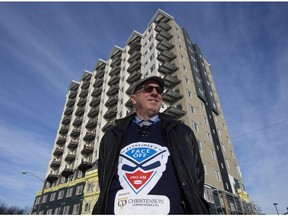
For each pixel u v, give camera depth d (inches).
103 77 1766.7
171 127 73.4
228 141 1243.8
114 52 1772.9
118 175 62.5
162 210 52.4
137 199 54.7
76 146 1513.3
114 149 71.1
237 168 1152.8
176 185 58.1
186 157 64.6
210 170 892.0
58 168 1531.7
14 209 1971.0
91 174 1105.4
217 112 1290.6
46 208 1264.8
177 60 1176.2
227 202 875.4
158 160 63.1
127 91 1274.6
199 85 1238.9
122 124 81.7
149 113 85.7
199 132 967.0
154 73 1131.3
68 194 1173.1
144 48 1382.9
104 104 1429.6
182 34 1455.5
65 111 1934.1
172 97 1046.4
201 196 57.9
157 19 1456.7
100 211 56.2
